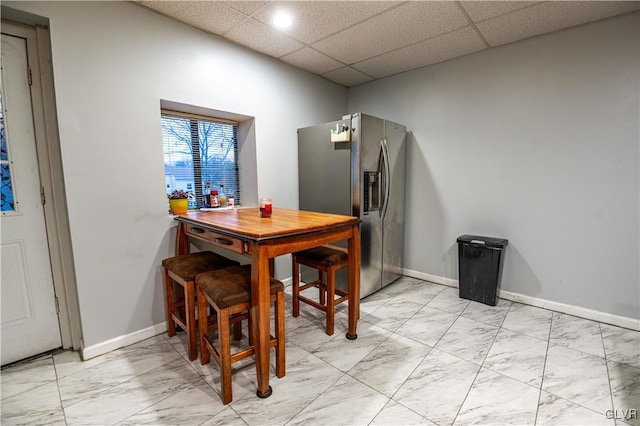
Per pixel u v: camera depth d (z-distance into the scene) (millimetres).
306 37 2480
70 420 1424
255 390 1617
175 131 2555
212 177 2855
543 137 2482
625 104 2127
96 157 1879
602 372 1724
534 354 1914
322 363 1848
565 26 2285
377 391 1603
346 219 1990
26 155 1815
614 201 2219
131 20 1977
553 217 2490
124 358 1917
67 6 1724
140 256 2113
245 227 1654
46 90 1815
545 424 1375
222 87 2508
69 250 1946
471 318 2430
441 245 3186
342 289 2877
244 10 2076
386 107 3492
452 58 2916
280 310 1645
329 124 2857
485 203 2844
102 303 1955
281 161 3072
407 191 3396
